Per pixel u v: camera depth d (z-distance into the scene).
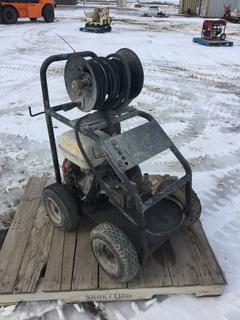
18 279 2.39
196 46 11.66
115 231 2.26
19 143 4.64
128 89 2.34
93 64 2.23
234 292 2.54
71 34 13.00
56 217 2.82
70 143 2.58
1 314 2.35
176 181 2.44
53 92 6.54
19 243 2.69
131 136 2.35
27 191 3.34
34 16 16.05
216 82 7.65
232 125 5.43
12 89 6.69
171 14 24.19
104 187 2.44
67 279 2.38
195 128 5.27
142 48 10.90
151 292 2.38
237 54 10.67
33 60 8.80
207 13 22.70
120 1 28.28
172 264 2.52
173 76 7.96
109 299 2.41
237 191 3.76
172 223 2.56
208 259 2.56
